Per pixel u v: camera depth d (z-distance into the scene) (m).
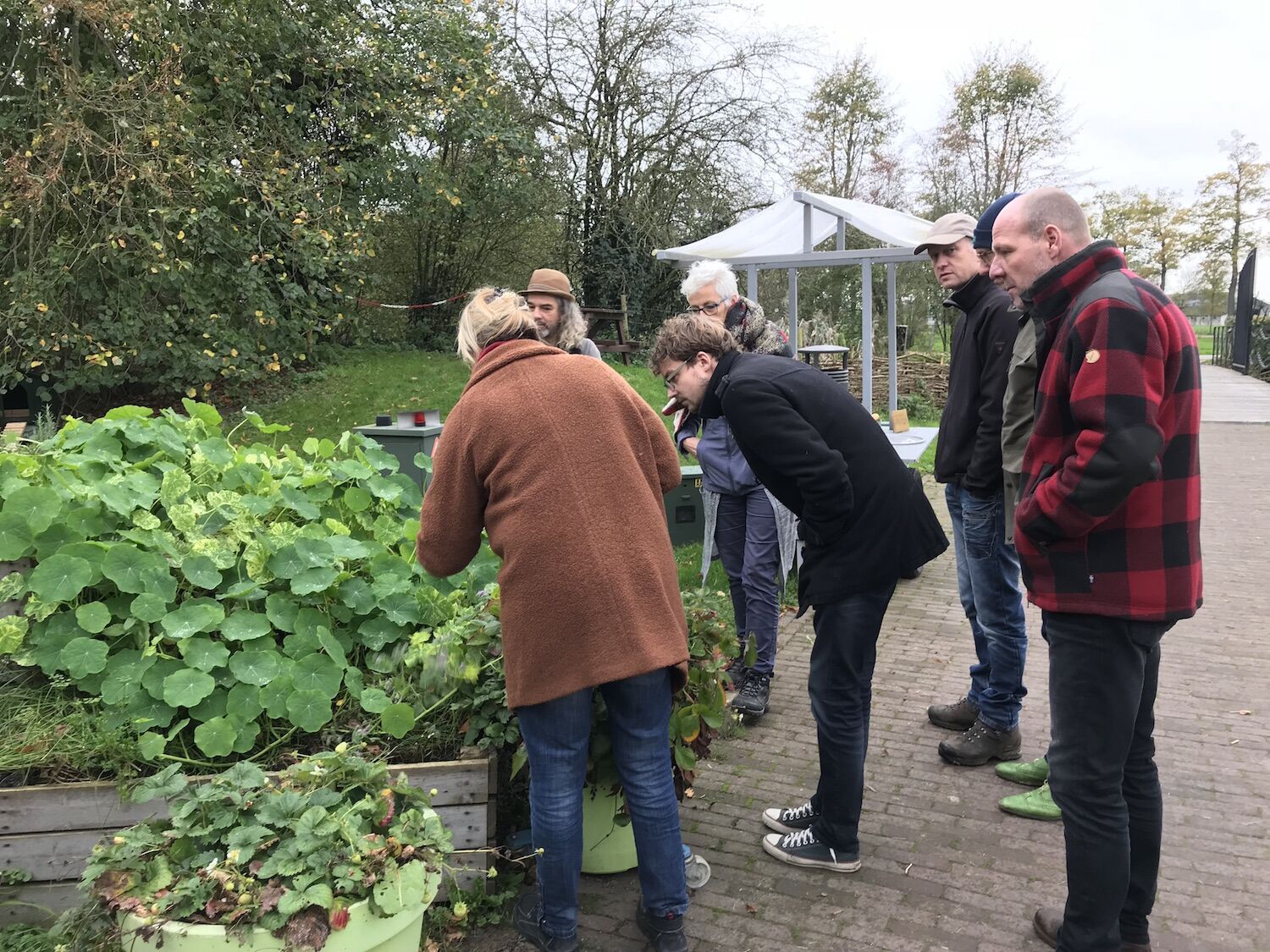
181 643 2.41
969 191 21.55
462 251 16.89
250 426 11.22
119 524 2.72
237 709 2.40
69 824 2.14
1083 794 1.94
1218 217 35.47
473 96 13.45
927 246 2.98
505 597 1.96
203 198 9.62
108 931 1.80
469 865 2.28
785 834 2.67
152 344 10.20
